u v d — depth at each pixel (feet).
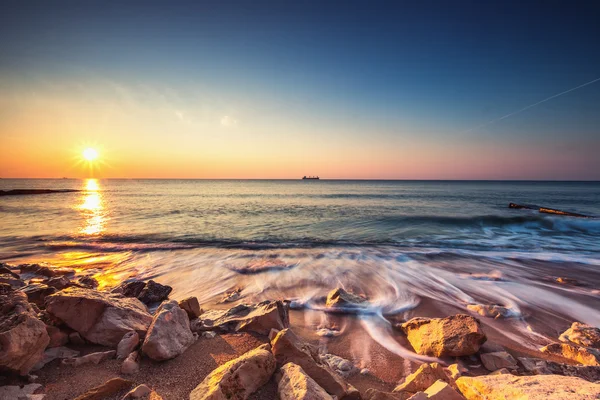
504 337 19.44
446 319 18.02
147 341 13.76
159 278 32.48
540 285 30.40
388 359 16.62
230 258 41.52
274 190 279.69
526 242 54.49
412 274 34.40
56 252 44.70
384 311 23.76
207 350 15.06
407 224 75.20
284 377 11.49
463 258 41.81
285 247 49.03
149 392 11.37
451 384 13.43
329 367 13.93
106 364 13.37
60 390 11.43
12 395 10.61
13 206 121.39
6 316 13.70
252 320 17.26
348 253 44.80
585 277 33.17
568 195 203.21
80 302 15.55
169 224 74.69
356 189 299.99
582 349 16.37
